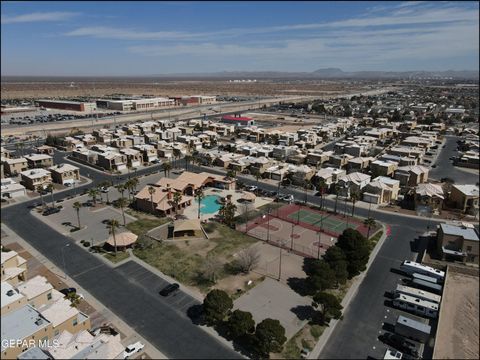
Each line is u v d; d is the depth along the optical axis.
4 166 167.12
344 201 139.62
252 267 90.56
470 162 193.25
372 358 63.75
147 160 192.38
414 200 135.50
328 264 83.62
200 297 79.38
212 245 102.75
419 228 116.94
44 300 73.62
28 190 147.12
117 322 71.19
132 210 127.38
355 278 88.06
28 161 173.62
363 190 141.62
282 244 103.81
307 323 71.62
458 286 86.50
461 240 96.19
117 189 143.62
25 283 75.94
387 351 63.75
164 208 122.00
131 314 73.62
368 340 67.81
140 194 129.25
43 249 99.81
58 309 68.25
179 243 103.75
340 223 119.12
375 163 167.88
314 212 128.00
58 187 151.62
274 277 87.38
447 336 69.69
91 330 68.69
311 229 114.12
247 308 75.62
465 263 95.25
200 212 126.56
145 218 121.00
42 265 91.88
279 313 74.38
